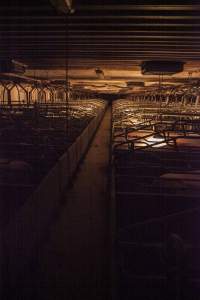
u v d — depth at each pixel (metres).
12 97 19.70
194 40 8.12
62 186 8.41
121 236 4.89
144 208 6.11
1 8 5.79
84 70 15.94
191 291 3.80
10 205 6.52
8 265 4.31
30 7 5.72
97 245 5.59
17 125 11.90
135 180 7.45
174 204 6.04
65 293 4.30
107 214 7.05
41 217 6.02
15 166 7.91
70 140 11.44
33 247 5.42
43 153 9.70
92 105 24.56
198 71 15.01
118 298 3.82
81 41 8.43
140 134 12.88
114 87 29.31
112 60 12.03
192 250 4.05
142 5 5.44
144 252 4.59
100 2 5.47
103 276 4.66
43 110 15.34
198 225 5.25
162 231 5.29
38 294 4.27
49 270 4.86
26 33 7.61
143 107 18.20
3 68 12.56
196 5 5.36
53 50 9.95
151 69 12.08
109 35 7.67
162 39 8.05
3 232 4.22
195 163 8.77
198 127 12.05
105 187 9.12
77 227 6.38
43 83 21.80
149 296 4.12
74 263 5.05
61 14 5.95
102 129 23.98
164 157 9.14
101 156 13.87
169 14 5.92
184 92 21.08
